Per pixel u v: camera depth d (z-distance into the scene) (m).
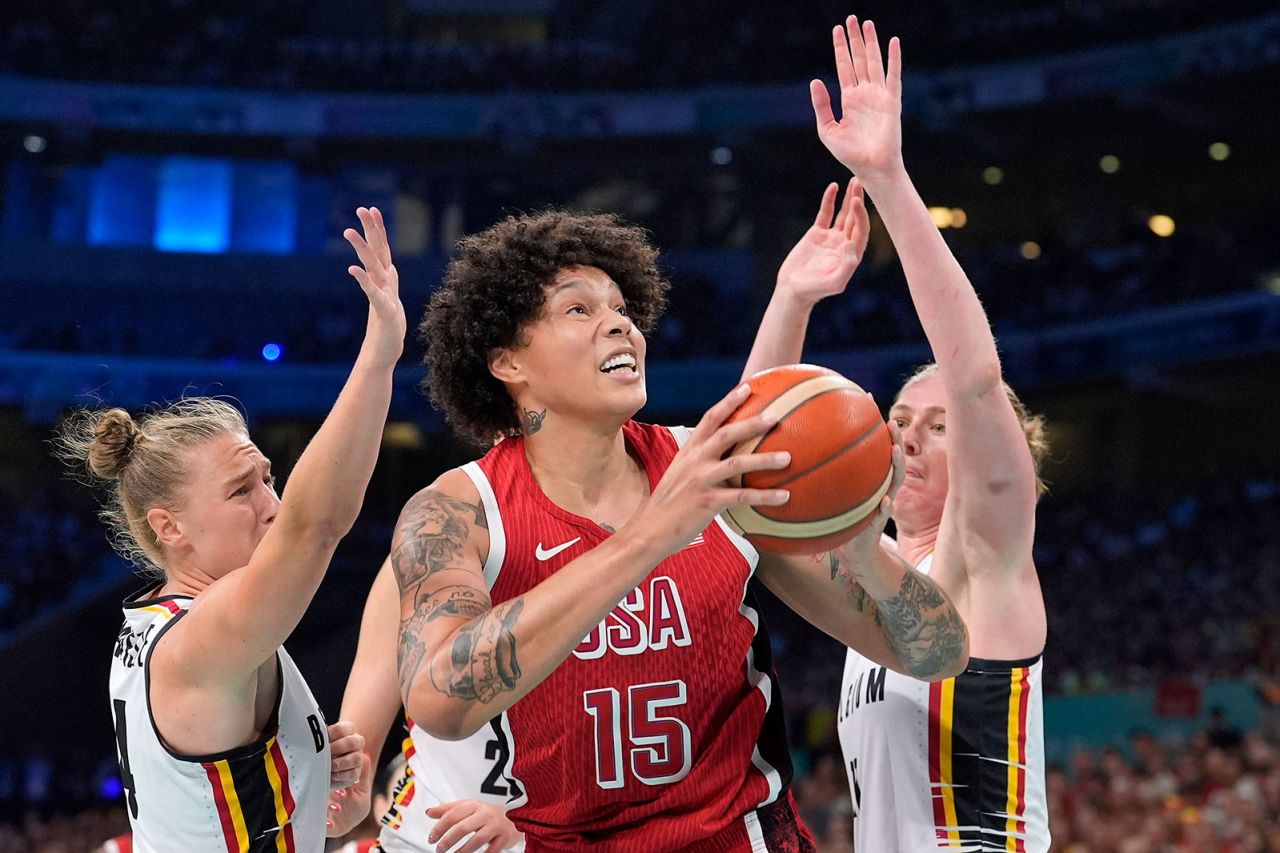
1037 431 4.01
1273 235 23.81
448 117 27.83
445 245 30.17
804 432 2.48
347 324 27.41
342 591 26.09
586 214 3.19
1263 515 22.03
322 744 3.18
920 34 26.44
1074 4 27.23
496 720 2.93
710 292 27.73
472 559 2.78
